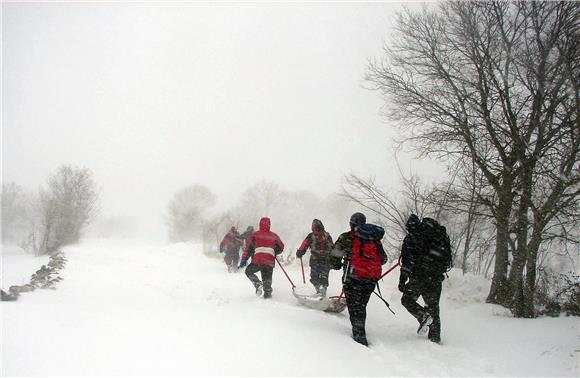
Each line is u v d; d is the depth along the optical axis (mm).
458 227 11828
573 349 5348
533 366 4852
